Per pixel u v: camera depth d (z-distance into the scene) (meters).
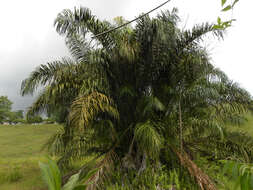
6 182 3.82
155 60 3.22
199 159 3.50
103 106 2.77
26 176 4.24
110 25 3.58
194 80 3.19
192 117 3.25
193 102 3.45
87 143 3.43
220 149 3.43
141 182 2.89
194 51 3.20
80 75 3.18
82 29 3.25
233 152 3.29
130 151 3.30
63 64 3.22
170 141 3.31
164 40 2.96
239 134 3.56
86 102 2.47
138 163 3.36
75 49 3.45
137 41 3.16
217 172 3.03
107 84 3.28
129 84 3.51
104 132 3.36
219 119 3.56
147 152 2.93
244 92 3.27
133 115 3.67
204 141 3.59
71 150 3.34
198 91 3.03
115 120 3.59
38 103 3.16
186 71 3.15
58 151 3.28
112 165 2.96
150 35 3.12
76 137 3.39
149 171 3.00
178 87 3.42
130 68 3.46
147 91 3.72
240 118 3.91
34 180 3.95
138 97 3.64
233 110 3.46
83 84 2.86
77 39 3.43
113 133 3.30
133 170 3.23
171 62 3.36
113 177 3.07
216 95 3.07
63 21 3.19
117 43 3.19
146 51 3.34
